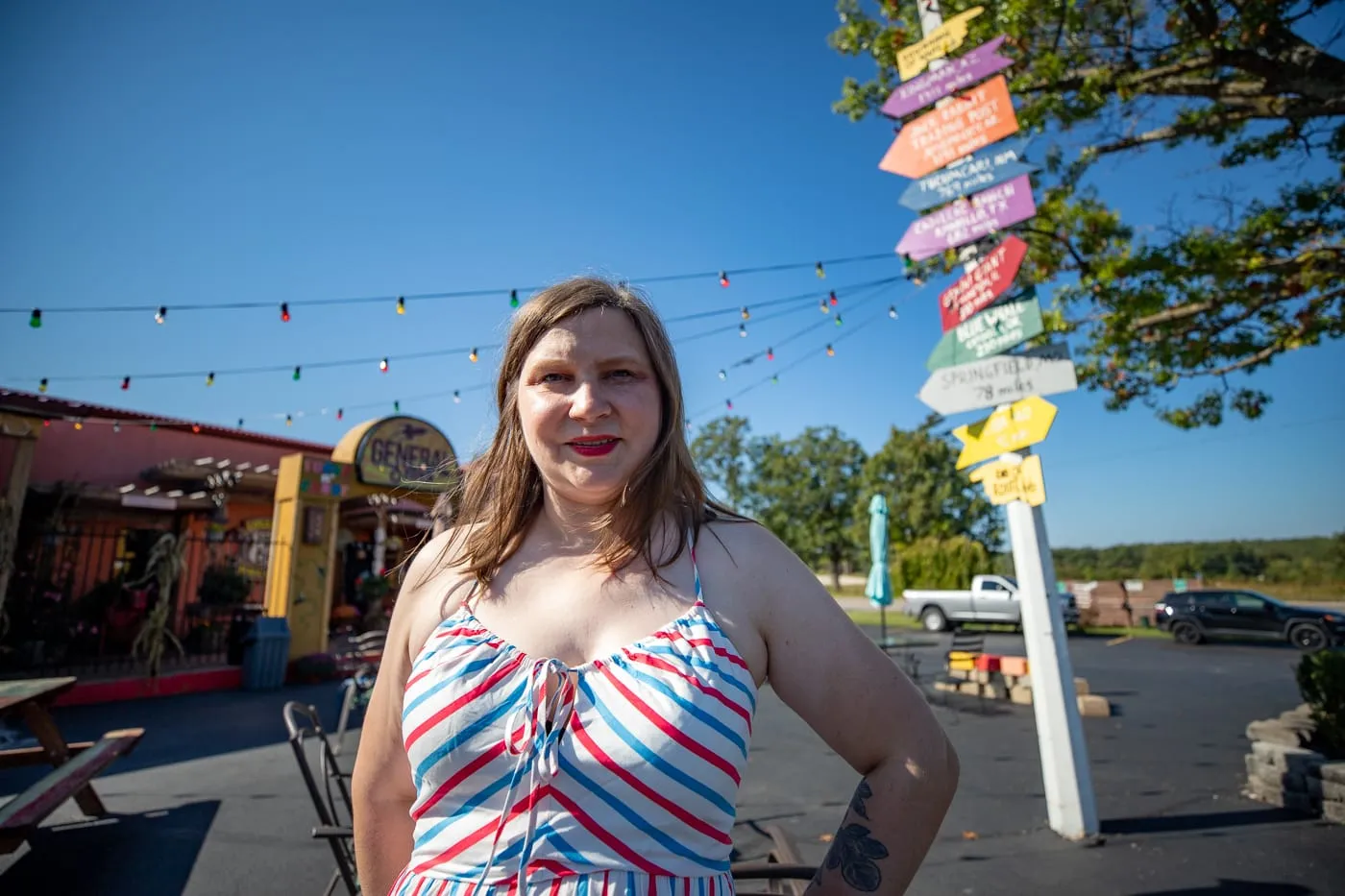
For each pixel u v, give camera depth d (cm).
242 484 1299
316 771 564
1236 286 637
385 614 1291
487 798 99
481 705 103
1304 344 665
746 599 114
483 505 141
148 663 902
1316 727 516
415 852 105
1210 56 553
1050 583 438
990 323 454
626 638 108
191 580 1216
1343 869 362
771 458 4581
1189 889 346
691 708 98
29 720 448
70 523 1073
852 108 735
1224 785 515
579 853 94
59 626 952
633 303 130
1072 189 683
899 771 108
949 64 490
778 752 630
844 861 107
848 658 112
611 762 96
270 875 374
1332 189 608
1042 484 428
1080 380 831
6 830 294
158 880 369
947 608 1970
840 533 4272
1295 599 2733
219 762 595
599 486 120
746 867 212
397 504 1152
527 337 129
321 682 1008
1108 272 650
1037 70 615
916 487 3180
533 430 123
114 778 547
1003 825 439
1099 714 806
